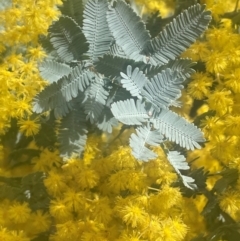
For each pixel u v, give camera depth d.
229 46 0.23
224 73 0.23
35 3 0.24
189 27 0.22
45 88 0.22
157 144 0.21
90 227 0.21
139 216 0.21
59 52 0.23
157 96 0.21
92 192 0.23
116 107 0.20
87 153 0.24
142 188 0.22
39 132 0.24
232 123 0.22
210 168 0.25
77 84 0.22
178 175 0.22
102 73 0.22
